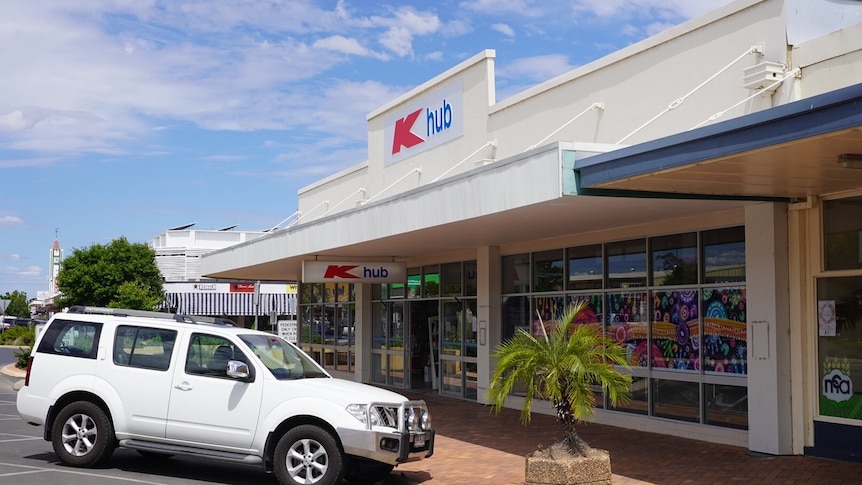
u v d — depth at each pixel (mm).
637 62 13344
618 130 13680
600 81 14125
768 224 11547
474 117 17594
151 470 11094
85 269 40125
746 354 12242
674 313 13641
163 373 10445
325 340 28125
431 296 21312
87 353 10875
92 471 10727
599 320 15281
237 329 10875
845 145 7875
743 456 11445
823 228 11219
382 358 24219
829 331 11102
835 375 11023
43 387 10922
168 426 10305
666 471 10594
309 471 9656
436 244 17578
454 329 20266
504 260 18188
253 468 11586
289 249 20328
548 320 16609
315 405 9734
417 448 10180
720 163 8812
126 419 10492
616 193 10547
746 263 11891
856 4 11258
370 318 24844
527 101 15938
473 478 10602
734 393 12500
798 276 11406
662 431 13672
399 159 20844
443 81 18828
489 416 16609
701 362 13008
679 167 8977
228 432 10039
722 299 12703
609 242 15039
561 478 9148
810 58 10656
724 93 11750
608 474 9375
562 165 10430
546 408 16844
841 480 9797
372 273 20250
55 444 10836
